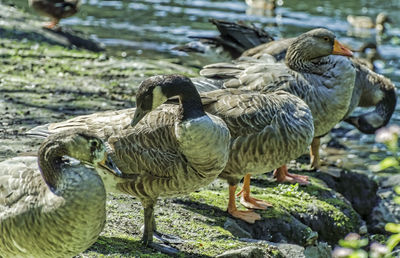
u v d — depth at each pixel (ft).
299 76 41.11
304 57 42.52
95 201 24.00
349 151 53.26
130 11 87.04
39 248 24.56
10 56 61.82
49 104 50.16
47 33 70.18
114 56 68.44
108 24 80.33
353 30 83.46
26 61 61.05
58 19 71.97
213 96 35.53
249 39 57.77
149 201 30.99
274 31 79.87
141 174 30.60
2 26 69.41
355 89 51.06
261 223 35.65
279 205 38.01
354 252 33.24
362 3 97.86
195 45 59.41
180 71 62.80
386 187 47.39
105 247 29.48
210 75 41.37
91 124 31.60
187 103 29.30
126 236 31.22
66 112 48.75
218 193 38.75
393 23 85.40
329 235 38.86
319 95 41.04
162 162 30.25
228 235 33.09
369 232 42.68
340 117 42.37
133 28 79.20
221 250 31.14
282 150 34.68
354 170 49.62
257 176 43.09
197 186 30.94
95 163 25.17
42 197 24.22
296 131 34.68
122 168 30.78
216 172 30.19
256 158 34.53
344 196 44.60
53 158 24.43
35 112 47.88
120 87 56.70
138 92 29.71
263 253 30.73
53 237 24.09
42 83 55.42
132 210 34.37
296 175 43.11
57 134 24.75
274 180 42.75
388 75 68.54
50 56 63.62
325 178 44.91
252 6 91.09
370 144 55.06
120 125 31.14
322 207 39.40
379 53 75.46
